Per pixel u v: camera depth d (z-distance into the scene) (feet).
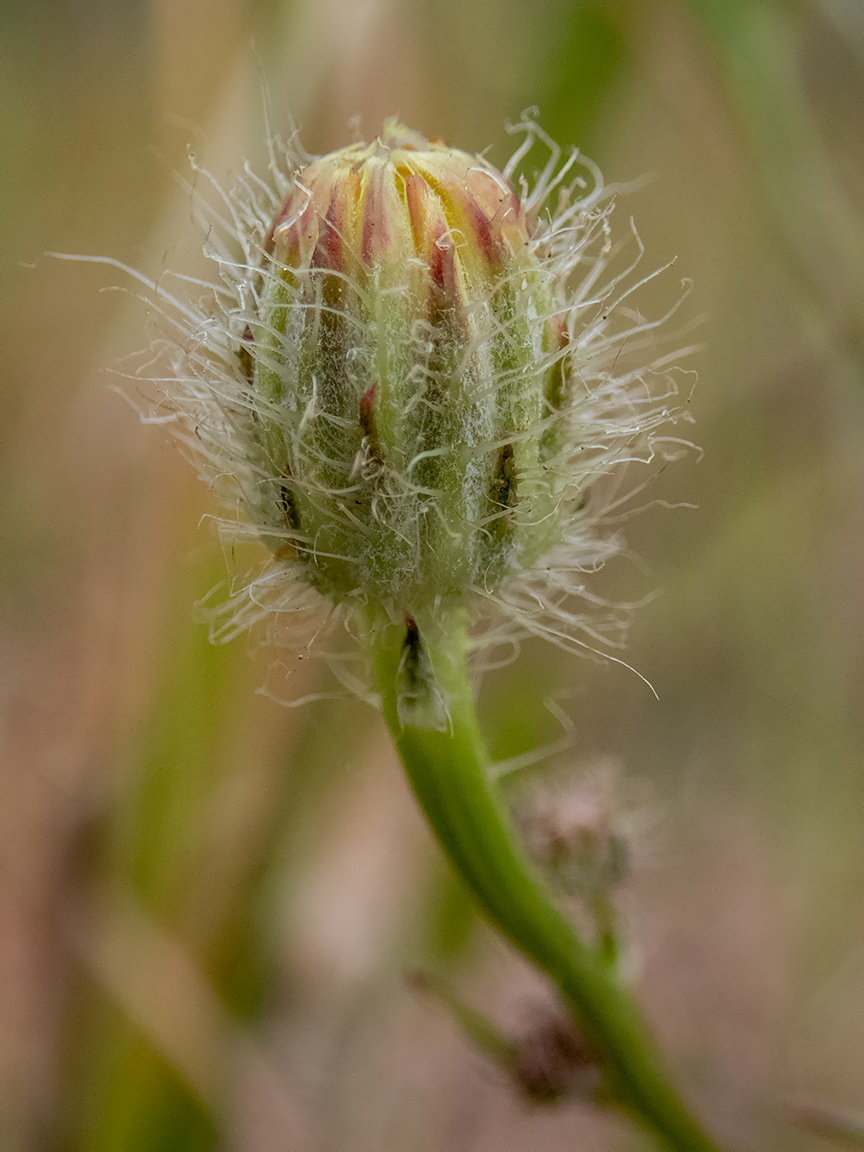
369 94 0.32
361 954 0.35
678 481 0.41
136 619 0.32
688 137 0.40
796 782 0.43
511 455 0.24
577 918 0.27
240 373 0.25
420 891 0.36
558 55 0.33
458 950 0.36
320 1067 0.35
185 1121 0.31
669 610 0.41
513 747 0.35
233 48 0.32
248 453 0.25
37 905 0.32
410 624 0.25
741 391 0.41
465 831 0.26
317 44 0.31
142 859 0.32
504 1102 0.38
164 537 0.31
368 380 0.24
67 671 0.33
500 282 0.24
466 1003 0.35
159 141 0.32
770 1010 0.41
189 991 0.31
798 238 0.33
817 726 0.43
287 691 0.32
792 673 0.43
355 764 0.34
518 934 0.26
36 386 0.39
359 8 0.32
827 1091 0.38
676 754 0.42
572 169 0.34
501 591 0.25
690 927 0.42
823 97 0.33
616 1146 0.37
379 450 0.24
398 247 0.24
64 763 0.32
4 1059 0.32
